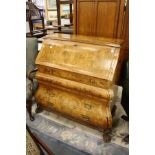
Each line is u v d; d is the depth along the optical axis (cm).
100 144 202
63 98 218
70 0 386
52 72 215
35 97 242
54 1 507
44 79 222
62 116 232
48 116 250
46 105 235
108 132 200
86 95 197
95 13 226
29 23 397
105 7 217
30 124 235
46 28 415
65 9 471
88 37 225
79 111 207
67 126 231
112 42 195
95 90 187
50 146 200
